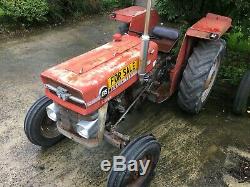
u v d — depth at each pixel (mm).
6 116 4246
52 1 7629
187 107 4012
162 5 5801
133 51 3439
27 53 6094
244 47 6059
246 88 4199
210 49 3871
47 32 7180
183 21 5461
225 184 3354
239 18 5008
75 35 7082
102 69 3072
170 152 3750
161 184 3318
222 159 3678
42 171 3430
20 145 3770
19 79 5148
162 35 4395
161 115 4371
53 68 3072
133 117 4309
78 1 8211
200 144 3891
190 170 3510
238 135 4070
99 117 3023
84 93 2766
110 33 7266
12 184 3260
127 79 3268
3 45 6422
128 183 3016
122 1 8836
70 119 3092
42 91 4828
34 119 3408
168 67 4230
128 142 3104
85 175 3402
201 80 3777
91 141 3094
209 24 3986
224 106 4602
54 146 3770
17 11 6965
